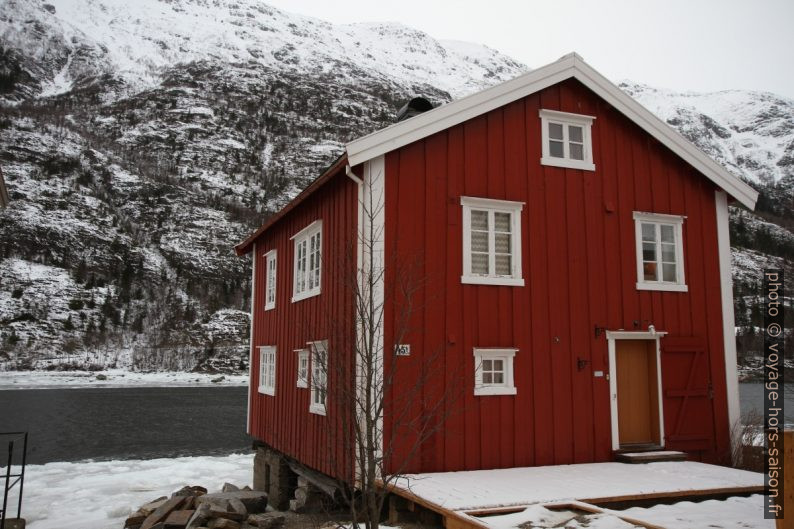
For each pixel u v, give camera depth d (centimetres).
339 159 1103
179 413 3959
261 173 14400
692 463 1134
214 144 15075
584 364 1173
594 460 1154
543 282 1168
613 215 1249
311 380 1225
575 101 1260
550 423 1131
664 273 1290
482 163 1158
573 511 802
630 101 1273
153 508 1302
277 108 18475
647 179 1292
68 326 7725
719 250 1332
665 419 1221
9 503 1584
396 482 893
